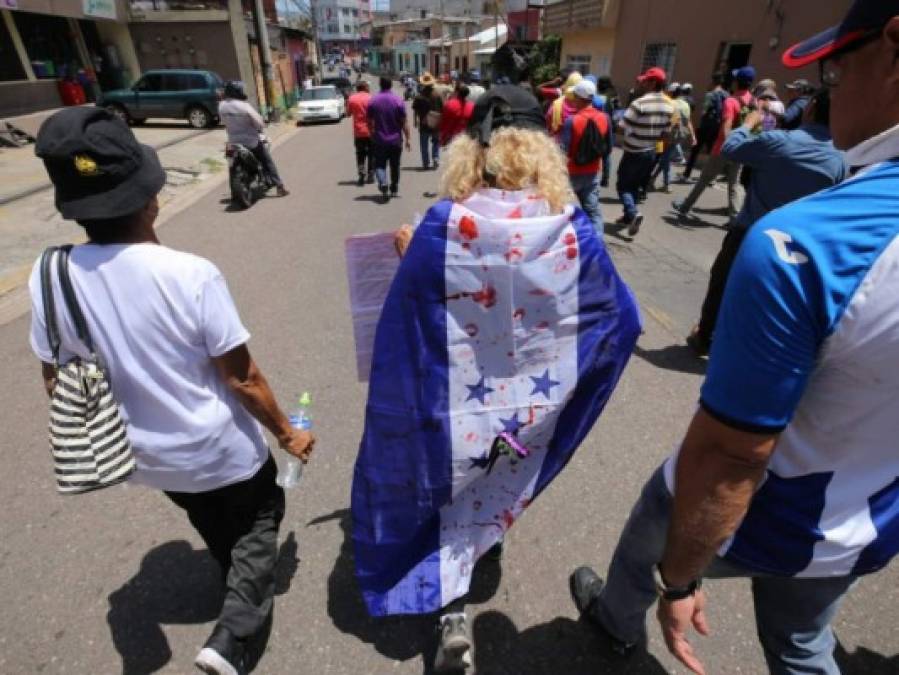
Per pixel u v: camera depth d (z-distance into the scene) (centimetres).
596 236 156
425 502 168
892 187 84
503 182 154
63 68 1727
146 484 158
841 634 193
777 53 1023
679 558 108
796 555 112
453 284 151
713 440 97
